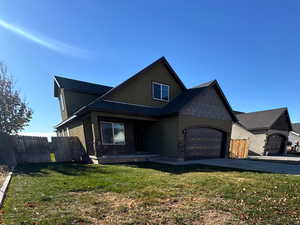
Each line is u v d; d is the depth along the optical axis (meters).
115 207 3.49
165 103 14.26
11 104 13.06
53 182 5.38
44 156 11.41
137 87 12.93
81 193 4.36
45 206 3.48
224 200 3.95
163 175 6.67
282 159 14.25
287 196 4.21
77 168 8.23
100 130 11.28
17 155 10.58
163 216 3.11
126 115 11.34
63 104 16.22
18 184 5.12
